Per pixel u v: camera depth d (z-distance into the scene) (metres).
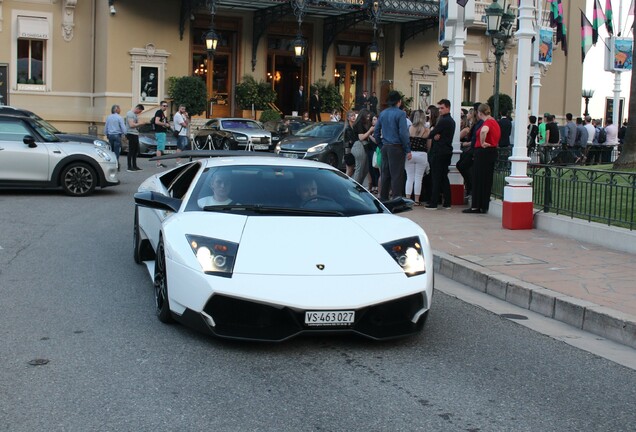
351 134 15.52
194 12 31.45
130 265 8.57
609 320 6.21
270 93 32.38
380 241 5.80
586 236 9.91
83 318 6.31
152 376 4.93
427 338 6.04
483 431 4.20
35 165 14.36
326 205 6.41
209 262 5.36
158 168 21.55
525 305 7.20
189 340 5.71
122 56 30.09
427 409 4.50
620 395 4.90
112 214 12.62
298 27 32.47
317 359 5.36
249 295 5.14
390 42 35.38
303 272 5.32
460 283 8.27
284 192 6.50
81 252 9.31
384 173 12.68
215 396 4.60
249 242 5.54
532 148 20.06
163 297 6.05
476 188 12.54
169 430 4.08
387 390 4.80
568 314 6.66
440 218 12.04
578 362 5.57
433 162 13.03
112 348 5.50
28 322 6.18
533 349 5.86
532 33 10.80
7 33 29.89
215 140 25.98
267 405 4.48
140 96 30.56
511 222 10.88
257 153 8.12
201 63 32.47
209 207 6.21
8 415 4.25
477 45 37.25
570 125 21.17
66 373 4.96
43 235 10.45
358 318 5.27
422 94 35.97
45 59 30.72
